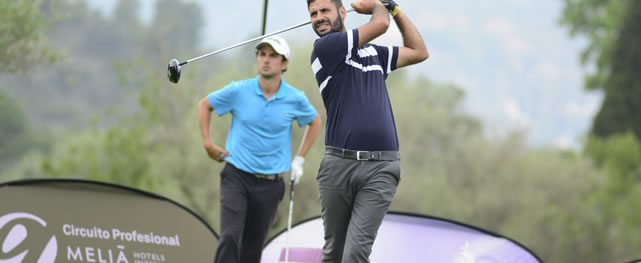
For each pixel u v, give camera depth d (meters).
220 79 42.69
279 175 12.93
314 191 38.12
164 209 13.42
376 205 9.66
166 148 43.25
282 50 12.73
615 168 66.81
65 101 128.25
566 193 53.56
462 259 12.62
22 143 98.06
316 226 13.06
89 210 13.04
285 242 13.06
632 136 70.50
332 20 10.20
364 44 10.02
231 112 12.95
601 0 85.44
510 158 53.69
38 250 12.63
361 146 9.69
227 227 12.45
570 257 53.38
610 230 56.19
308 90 38.72
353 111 9.75
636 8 82.12
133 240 13.16
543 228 52.31
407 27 10.24
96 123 48.28
